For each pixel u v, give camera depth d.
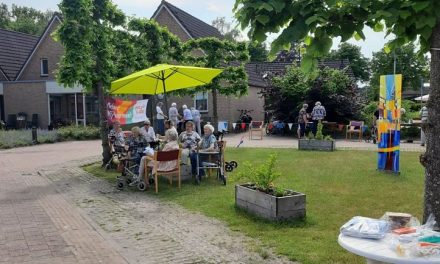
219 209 7.65
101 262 5.25
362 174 10.87
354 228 3.36
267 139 22.91
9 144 20.39
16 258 5.41
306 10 3.39
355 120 24.45
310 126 22.06
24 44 38.56
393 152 10.98
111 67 13.13
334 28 3.43
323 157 14.38
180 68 10.98
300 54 3.93
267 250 5.50
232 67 18.55
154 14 29.84
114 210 7.88
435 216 3.73
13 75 34.91
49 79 33.22
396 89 10.77
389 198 8.16
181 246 5.79
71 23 11.83
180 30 29.39
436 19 3.37
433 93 3.71
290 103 25.34
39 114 31.83
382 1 3.41
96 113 31.17
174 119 20.50
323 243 5.64
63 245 5.90
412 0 3.33
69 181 11.02
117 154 12.36
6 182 11.02
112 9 13.20
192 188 9.69
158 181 10.59
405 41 3.79
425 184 3.85
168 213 7.55
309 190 8.92
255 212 7.11
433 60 3.68
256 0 3.42
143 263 5.20
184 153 10.94
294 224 6.52
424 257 2.87
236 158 14.40
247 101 31.77
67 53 11.98
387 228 3.42
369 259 3.23
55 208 8.09
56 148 19.92
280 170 11.53
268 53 3.63
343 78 25.47
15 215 7.56
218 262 5.16
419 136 22.19
